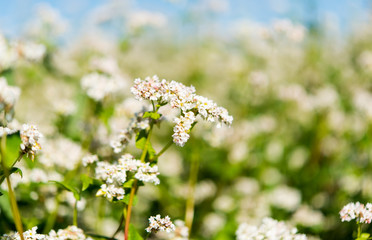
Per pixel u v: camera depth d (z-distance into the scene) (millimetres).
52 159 573
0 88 464
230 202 792
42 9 955
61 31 969
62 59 935
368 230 629
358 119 967
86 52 1102
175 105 438
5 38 626
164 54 1501
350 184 799
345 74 1247
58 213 574
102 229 616
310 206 794
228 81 1148
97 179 470
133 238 460
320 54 1322
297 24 1056
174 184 791
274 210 792
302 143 1051
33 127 447
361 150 871
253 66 1167
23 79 849
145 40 1375
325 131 1021
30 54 628
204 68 1322
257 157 943
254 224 728
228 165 840
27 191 558
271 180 911
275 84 1154
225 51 1409
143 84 443
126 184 456
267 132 1018
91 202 640
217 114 444
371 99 911
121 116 625
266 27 985
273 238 472
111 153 563
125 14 1057
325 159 986
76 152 591
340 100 1099
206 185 809
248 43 1269
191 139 707
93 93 627
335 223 692
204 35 1395
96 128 624
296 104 1093
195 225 742
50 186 564
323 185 856
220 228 711
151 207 754
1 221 528
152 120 462
